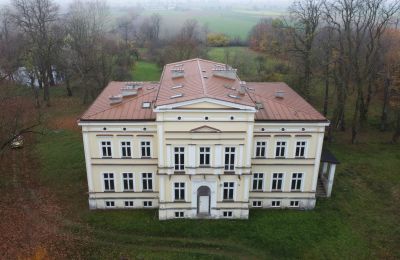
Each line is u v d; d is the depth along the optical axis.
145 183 46.91
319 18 70.75
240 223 44.78
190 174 43.38
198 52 105.69
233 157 43.28
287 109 46.22
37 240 41.34
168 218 45.38
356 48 62.25
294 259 39.50
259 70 94.62
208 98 39.88
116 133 44.06
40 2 86.75
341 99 66.81
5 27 99.94
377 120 75.00
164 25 198.25
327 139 66.56
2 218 44.81
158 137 41.72
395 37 87.94
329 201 49.44
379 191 51.75
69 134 69.06
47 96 84.88
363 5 60.56
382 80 75.88
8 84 67.19
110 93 52.34
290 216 46.28
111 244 41.09
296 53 74.44
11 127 57.91
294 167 46.31
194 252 40.31
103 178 46.19
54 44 87.94
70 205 47.72
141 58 129.38
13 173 55.12
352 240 42.19
